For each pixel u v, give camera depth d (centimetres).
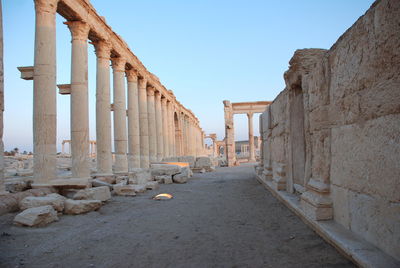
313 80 580
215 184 1434
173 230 577
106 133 1423
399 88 312
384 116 341
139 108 2164
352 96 423
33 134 985
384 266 306
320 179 538
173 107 3306
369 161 377
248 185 1323
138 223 640
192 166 2419
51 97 999
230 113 3584
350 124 432
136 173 1268
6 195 754
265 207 779
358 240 392
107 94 1455
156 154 2431
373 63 362
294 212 670
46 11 1004
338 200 478
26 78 1258
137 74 2025
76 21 1203
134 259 418
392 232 328
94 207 757
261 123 1527
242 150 6475
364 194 393
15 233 545
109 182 1336
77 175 1156
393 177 325
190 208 810
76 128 1177
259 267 376
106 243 495
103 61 1464
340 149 468
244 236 520
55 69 1029
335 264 364
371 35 365
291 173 848
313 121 578
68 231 569
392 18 317
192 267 384
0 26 747
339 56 467
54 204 698
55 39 1037
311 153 616
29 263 407
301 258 396
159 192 1160
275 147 1107
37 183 957
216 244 479
